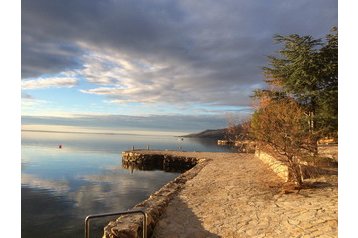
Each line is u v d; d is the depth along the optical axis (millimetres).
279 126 11578
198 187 13352
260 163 21938
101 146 84375
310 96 15477
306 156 12227
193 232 7695
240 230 7613
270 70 16844
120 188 22891
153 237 7465
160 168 35781
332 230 6816
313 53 15234
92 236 12281
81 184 24391
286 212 8578
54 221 14336
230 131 20250
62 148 71312
